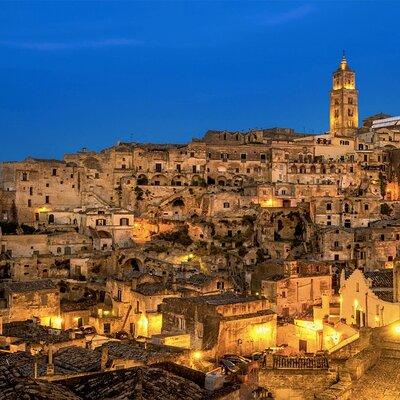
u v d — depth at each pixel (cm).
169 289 10081
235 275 13075
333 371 5716
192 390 3988
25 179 16350
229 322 8188
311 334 8812
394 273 7800
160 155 18638
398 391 5309
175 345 7781
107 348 6259
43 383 3628
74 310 10725
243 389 4638
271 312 8806
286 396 5691
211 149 19250
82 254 13650
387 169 19725
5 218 16125
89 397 3731
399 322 6800
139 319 9944
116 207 16638
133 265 13825
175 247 14575
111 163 17988
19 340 7831
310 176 18900
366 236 14150
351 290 8619
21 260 12875
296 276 10312
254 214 16138
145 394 3678
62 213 16275
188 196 17650
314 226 15238
